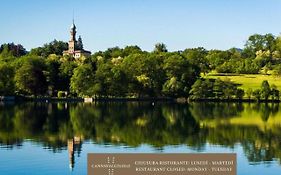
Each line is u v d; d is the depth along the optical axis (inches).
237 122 3782.0
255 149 2447.1
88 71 6697.8
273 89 6673.2
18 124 3476.9
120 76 6806.1
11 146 2472.9
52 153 2278.5
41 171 1905.8
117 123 3649.1
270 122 3779.5
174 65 7288.4
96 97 6668.3
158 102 6530.5
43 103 5964.6
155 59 7416.3
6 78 6560.0
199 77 7504.9
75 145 2524.6
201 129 3297.2
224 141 2711.6
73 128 3282.5
